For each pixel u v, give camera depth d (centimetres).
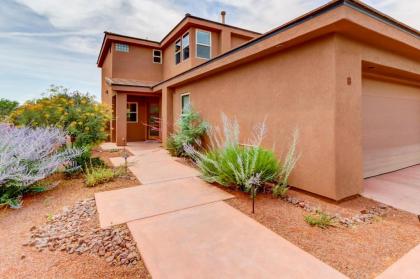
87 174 542
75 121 727
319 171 409
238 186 454
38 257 240
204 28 1136
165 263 228
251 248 255
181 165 695
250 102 573
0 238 279
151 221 321
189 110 817
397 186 485
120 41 1298
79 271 219
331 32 378
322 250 252
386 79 583
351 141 407
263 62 528
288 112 467
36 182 453
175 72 1270
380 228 304
